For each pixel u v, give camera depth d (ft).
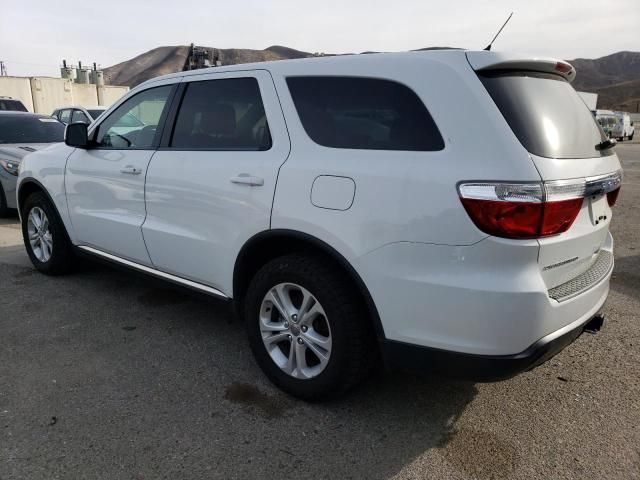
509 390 9.85
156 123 11.88
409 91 7.88
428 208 7.28
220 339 11.89
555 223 7.10
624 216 26.86
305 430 8.54
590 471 7.64
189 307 13.76
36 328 12.25
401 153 7.73
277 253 9.85
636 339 11.98
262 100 9.71
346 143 8.44
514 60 7.63
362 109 8.36
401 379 10.21
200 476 7.43
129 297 14.38
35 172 15.29
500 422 8.85
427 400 9.49
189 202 10.59
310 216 8.45
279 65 9.71
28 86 80.07
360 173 7.94
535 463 7.81
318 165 8.48
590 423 8.81
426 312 7.50
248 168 9.46
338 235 8.13
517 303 6.97
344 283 8.43
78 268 16.34
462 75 7.48
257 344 9.77
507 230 6.84
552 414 9.08
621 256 19.03
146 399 9.33
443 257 7.25
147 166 11.56
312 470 7.61
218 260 10.25
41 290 14.79
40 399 9.23
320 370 8.90
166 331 12.25
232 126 10.21
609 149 9.08
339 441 8.27
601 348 11.54
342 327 8.37
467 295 7.11
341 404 9.30
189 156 10.73
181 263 11.16
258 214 9.22
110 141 13.10
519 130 7.14
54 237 15.15
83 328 12.30
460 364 7.43
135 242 12.21
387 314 7.88
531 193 6.79
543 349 7.27
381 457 7.91
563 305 7.49
